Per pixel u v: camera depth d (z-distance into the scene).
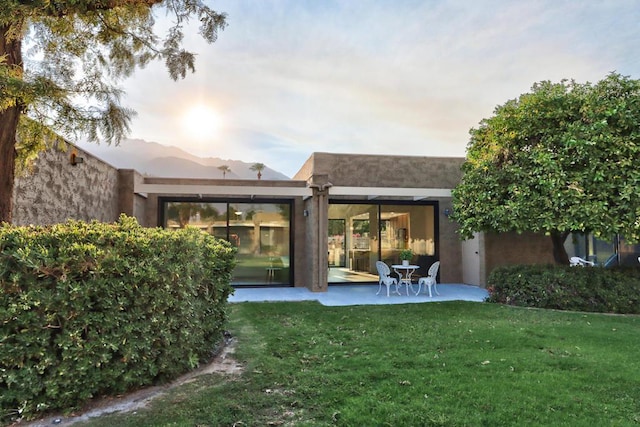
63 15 4.29
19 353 3.21
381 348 5.30
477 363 4.62
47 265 3.29
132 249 3.75
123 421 3.21
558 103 8.30
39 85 3.83
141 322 3.76
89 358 3.43
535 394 3.69
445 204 13.38
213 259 5.16
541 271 8.80
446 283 13.18
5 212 4.21
